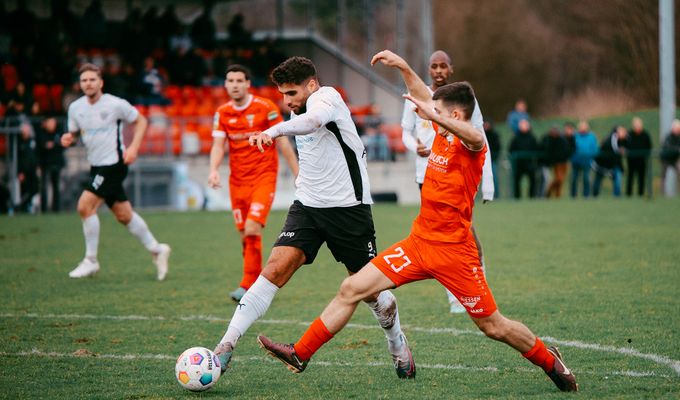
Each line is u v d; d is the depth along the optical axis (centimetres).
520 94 12669
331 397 1498
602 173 6238
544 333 1988
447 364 1731
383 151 6556
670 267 2952
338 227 1673
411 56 8931
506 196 6353
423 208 1509
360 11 8931
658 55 11119
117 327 2125
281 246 1672
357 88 7981
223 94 7031
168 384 1595
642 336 1934
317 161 1664
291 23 8231
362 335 2027
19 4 6462
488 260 3219
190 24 7981
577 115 11731
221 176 5956
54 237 4000
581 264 3064
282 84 1648
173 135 6084
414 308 2362
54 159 5241
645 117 9512
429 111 1416
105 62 6625
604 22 11738
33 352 1858
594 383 1555
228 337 1605
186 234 4197
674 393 1477
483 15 12788
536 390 1520
